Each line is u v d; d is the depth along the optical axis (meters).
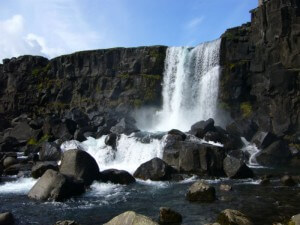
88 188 27.12
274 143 39.22
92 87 65.62
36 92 71.38
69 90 68.19
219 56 52.97
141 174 30.84
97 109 63.03
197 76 55.91
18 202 23.67
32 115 69.12
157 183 29.08
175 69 59.00
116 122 54.28
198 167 31.08
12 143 49.84
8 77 74.94
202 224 18.38
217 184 27.86
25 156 44.22
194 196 23.19
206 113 53.31
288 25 46.41
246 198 23.41
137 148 38.94
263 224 18.19
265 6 49.16
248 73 51.12
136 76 61.69
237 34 53.56
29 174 33.03
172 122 57.31
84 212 21.36
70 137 46.28
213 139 38.75
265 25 49.03
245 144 41.50
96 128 53.66
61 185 24.30
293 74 44.34
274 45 47.59
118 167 37.38
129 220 15.28
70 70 68.19
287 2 46.72
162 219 19.03
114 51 64.44
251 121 45.00
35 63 73.25
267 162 38.12
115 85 62.91
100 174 29.44
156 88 60.03
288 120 43.84
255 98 49.78
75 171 27.83
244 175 30.41
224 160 31.22
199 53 56.09
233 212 18.22
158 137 39.44
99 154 39.84
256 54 50.22
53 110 67.94
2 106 73.56
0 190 27.48
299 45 45.06
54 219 20.17
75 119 55.38
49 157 38.25
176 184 28.58
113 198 24.47
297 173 32.66
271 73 45.66
